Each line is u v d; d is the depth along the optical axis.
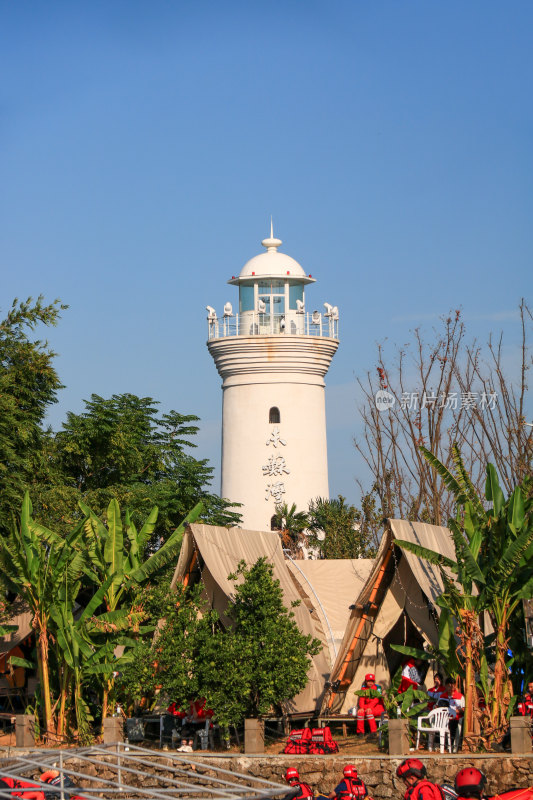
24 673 35.94
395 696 27.80
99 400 46.44
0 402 37.81
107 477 46.66
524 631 27.03
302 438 58.06
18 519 36.84
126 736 29.17
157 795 17.16
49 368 40.84
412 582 29.95
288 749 26.11
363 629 30.30
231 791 17.61
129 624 29.34
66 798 19.88
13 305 41.59
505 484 42.25
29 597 29.53
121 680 28.89
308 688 30.92
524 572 26.12
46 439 44.47
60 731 28.92
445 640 26.23
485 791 22.98
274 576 33.31
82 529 29.73
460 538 26.19
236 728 28.20
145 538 31.36
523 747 23.77
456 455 28.30
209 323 59.91
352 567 37.81
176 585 29.69
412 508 45.38
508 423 42.81
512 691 27.09
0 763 19.86
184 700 27.48
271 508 57.53
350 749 26.50
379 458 46.16
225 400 59.44
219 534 31.25
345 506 56.12
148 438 49.28
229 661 27.17
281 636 27.72
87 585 32.66
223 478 59.19
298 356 57.91
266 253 60.19
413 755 24.20
